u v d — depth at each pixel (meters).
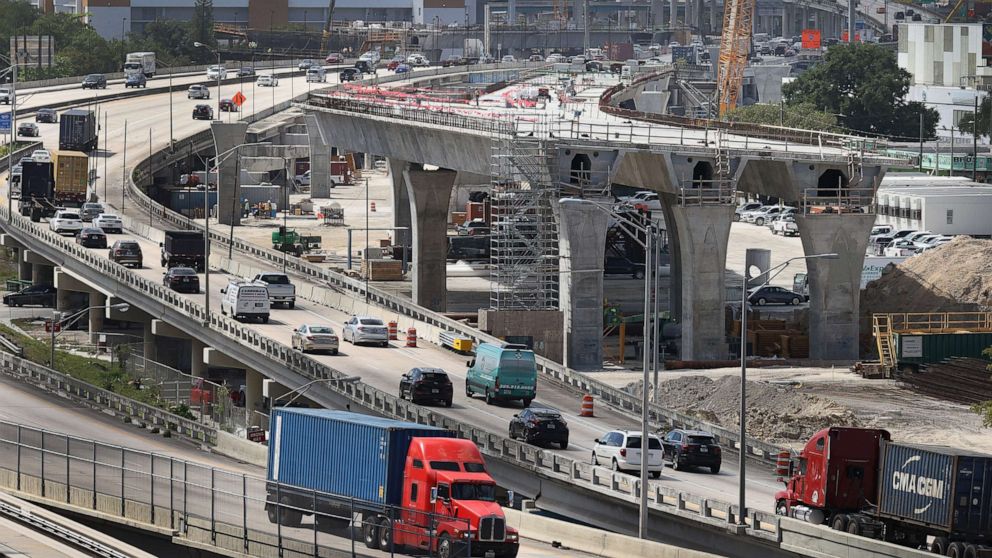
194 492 141.50
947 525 141.12
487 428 198.00
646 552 145.38
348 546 128.38
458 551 125.69
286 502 134.00
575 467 169.62
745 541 150.62
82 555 125.94
